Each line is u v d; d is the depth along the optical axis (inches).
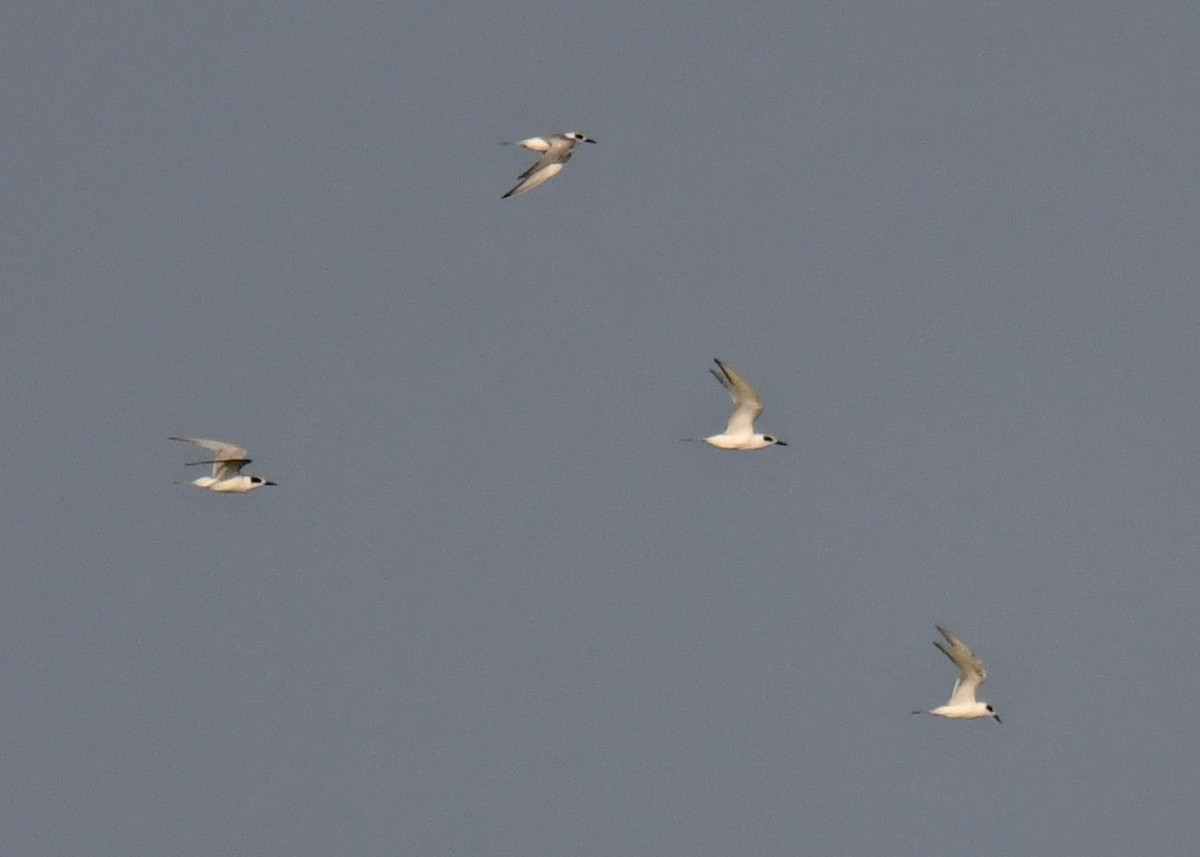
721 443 1459.2
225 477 1381.6
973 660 1425.9
